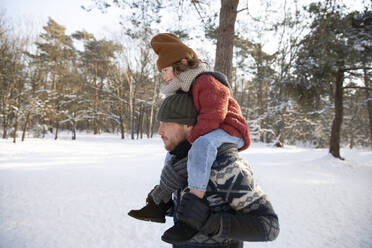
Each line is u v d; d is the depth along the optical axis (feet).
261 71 28.96
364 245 10.81
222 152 2.25
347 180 28.04
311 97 32.81
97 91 101.09
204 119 2.33
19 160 31.89
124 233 11.36
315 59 28.27
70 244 10.22
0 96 60.03
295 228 12.60
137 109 111.96
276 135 82.28
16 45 62.90
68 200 15.90
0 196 16.29
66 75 90.48
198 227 1.83
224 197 2.10
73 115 85.92
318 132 99.96
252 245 10.58
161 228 12.05
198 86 2.52
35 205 14.82
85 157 37.65
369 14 27.86
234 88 111.34
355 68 34.58
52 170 25.81
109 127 136.87
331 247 10.61
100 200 16.06
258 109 97.55
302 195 19.43
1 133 74.90
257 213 2.07
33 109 62.80
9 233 10.98
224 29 16.88
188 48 2.87
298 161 39.55
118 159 36.55
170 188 2.41
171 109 2.55
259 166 33.45
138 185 20.22
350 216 14.66
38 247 9.88
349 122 107.96
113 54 96.58
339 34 28.07
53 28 90.58
